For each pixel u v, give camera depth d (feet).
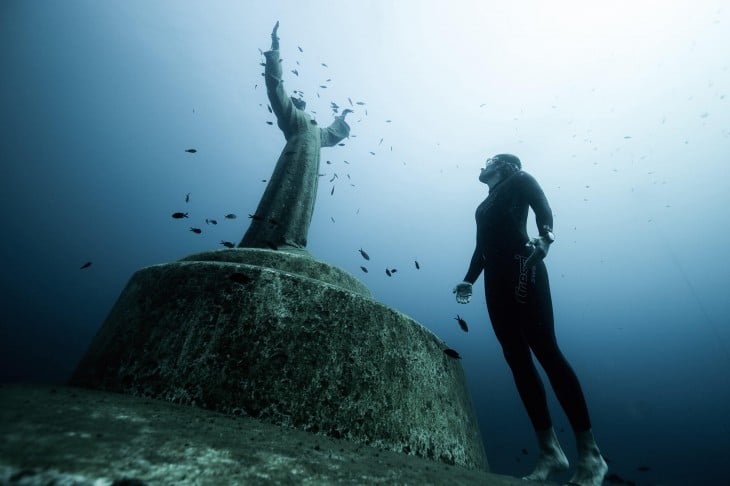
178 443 6.01
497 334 12.76
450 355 13.71
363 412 10.24
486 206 14.34
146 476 4.61
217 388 9.70
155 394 9.73
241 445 6.61
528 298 11.73
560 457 11.01
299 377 10.16
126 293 13.20
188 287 11.69
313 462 6.53
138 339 11.11
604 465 9.61
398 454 9.56
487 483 8.22
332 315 11.48
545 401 11.75
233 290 11.33
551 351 10.99
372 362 11.17
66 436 5.41
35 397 7.60
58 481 4.06
